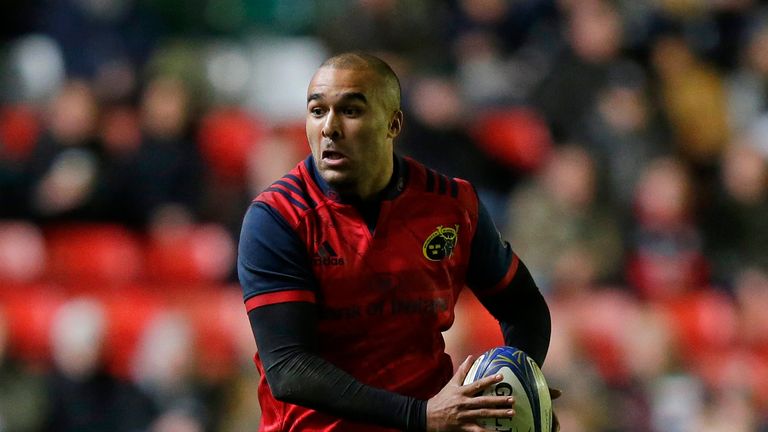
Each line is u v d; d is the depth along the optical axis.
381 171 16.08
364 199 16.12
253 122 48.22
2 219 42.50
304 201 16.08
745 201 45.84
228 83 51.06
